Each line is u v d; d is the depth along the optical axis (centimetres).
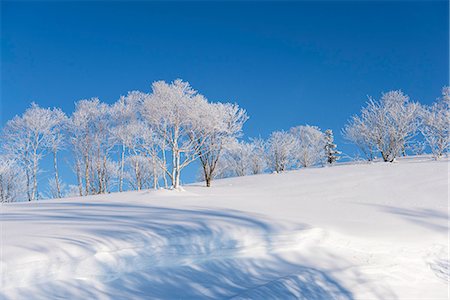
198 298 514
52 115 3250
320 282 614
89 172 3559
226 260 642
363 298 606
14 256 464
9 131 3042
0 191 3067
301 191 1959
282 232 740
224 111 2717
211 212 951
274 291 552
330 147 4981
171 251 600
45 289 454
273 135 4547
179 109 2462
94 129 3381
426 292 667
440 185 1719
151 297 496
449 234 866
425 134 3322
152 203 1284
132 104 3025
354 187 1927
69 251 507
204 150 2736
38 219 790
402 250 775
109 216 841
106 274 516
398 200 1452
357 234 818
